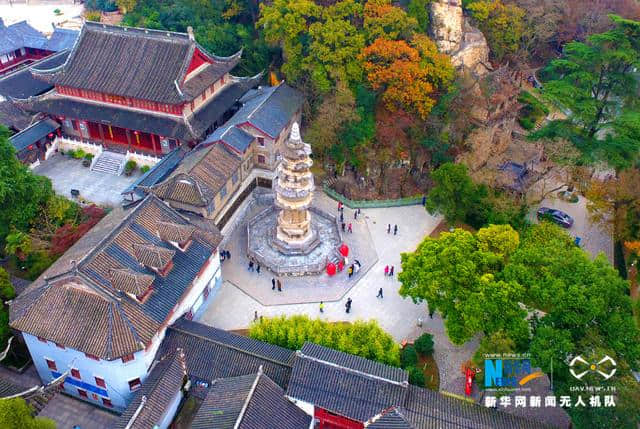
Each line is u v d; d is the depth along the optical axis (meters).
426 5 84.69
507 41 91.75
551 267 46.72
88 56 75.00
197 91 72.31
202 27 94.19
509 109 79.94
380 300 60.50
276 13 80.31
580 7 96.56
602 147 67.25
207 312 58.03
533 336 46.44
